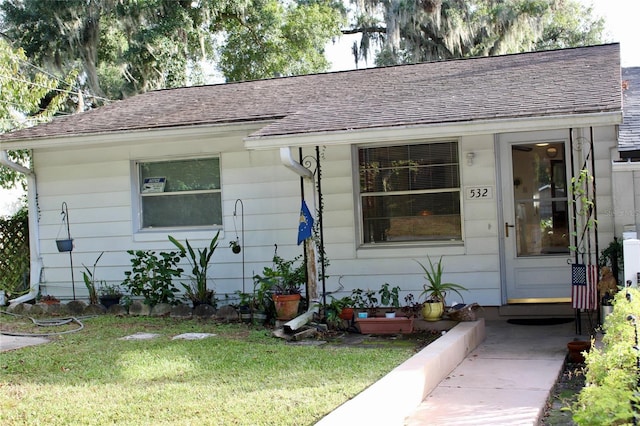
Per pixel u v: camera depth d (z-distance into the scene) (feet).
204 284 33.91
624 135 25.12
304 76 41.98
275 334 27.22
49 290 38.06
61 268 37.88
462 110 27.02
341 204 33.55
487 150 31.83
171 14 70.59
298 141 27.61
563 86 28.48
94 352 24.03
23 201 51.21
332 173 33.65
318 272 33.37
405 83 34.86
